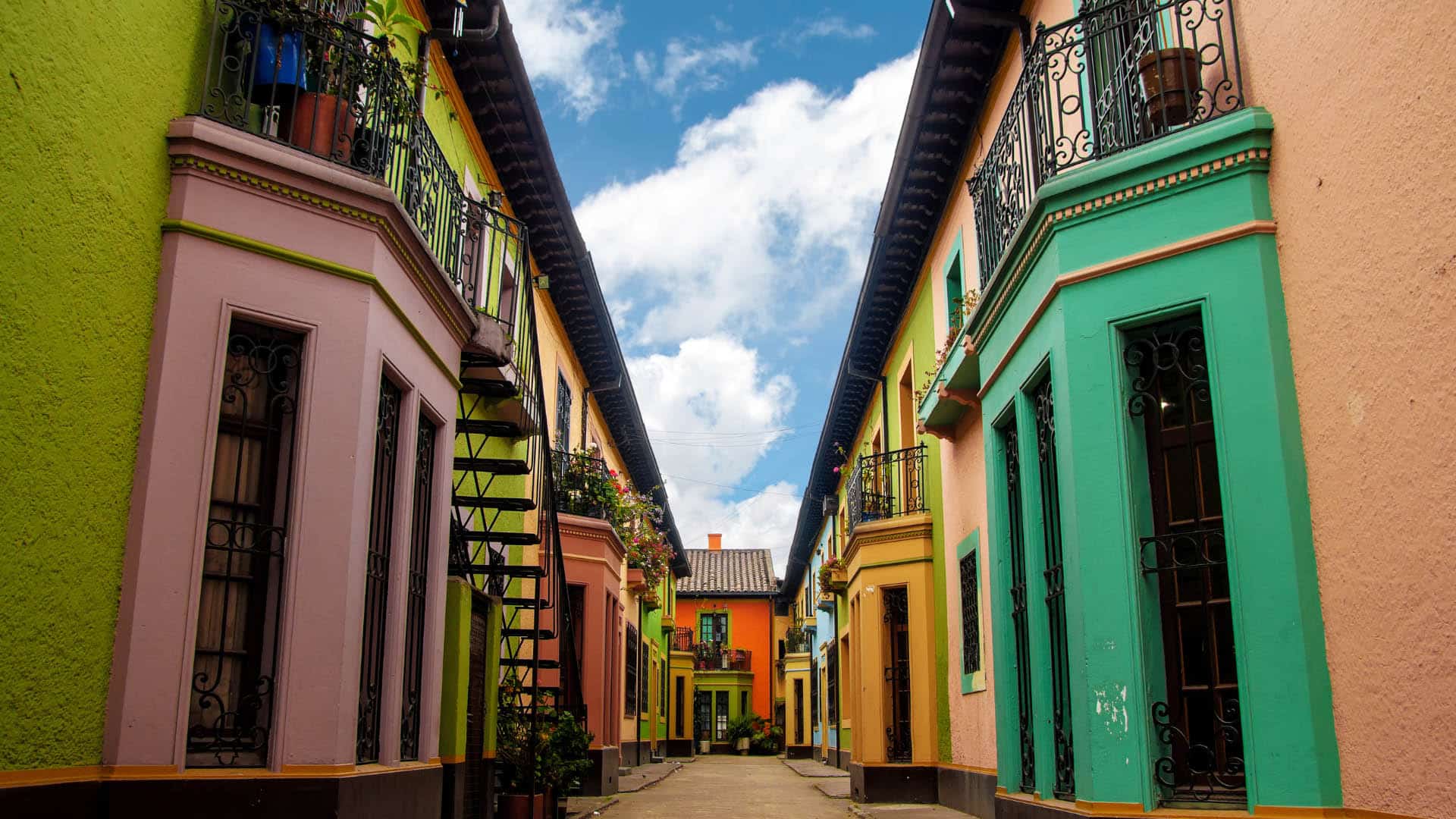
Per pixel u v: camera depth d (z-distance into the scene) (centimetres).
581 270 1463
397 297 627
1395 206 448
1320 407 514
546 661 1028
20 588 419
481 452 1043
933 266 1359
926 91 1071
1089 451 597
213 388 519
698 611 4844
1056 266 632
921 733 1323
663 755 3438
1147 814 540
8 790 404
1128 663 563
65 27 442
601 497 1577
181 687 488
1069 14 826
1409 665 441
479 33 959
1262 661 514
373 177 591
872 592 1417
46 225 433
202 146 527
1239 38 599
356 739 563
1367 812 470
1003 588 801
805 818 1249
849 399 2014
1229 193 570
